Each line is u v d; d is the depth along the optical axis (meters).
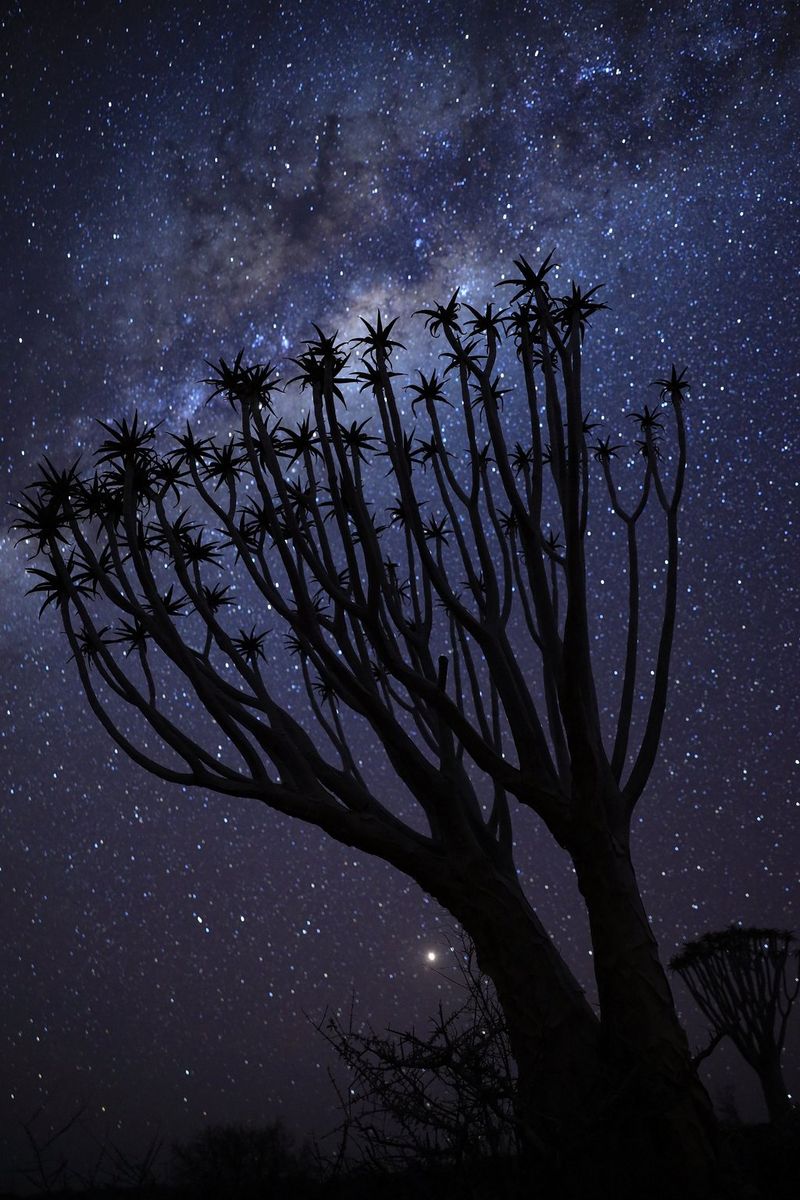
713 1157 4.41
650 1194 4.14
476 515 5.79
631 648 5.78
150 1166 4.18
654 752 5.48
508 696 5.24
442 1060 3.67
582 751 4.96
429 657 6.00
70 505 5.58
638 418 6.62
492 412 5.56
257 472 5.25
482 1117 3.55
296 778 5.46
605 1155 3.90
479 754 5.16
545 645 5.57
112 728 5.36
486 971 5.11
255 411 5.34
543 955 5.11
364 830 5.30
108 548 5.73
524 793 5.14
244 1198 4.04
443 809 5.29
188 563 6.17
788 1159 4.75
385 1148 3.68
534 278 5.66
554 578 6.04
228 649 5.83
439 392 6.15
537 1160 3.59
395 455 5.37
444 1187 3.42
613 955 4.89
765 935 7.97
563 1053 4.81
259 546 5.78
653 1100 4.43
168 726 5.41
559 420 5.54
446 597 5.25
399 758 5.45
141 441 5.45
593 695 5.39
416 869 5.29
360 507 5.12
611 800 5.26
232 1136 4.47
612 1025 4.77
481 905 5.18
